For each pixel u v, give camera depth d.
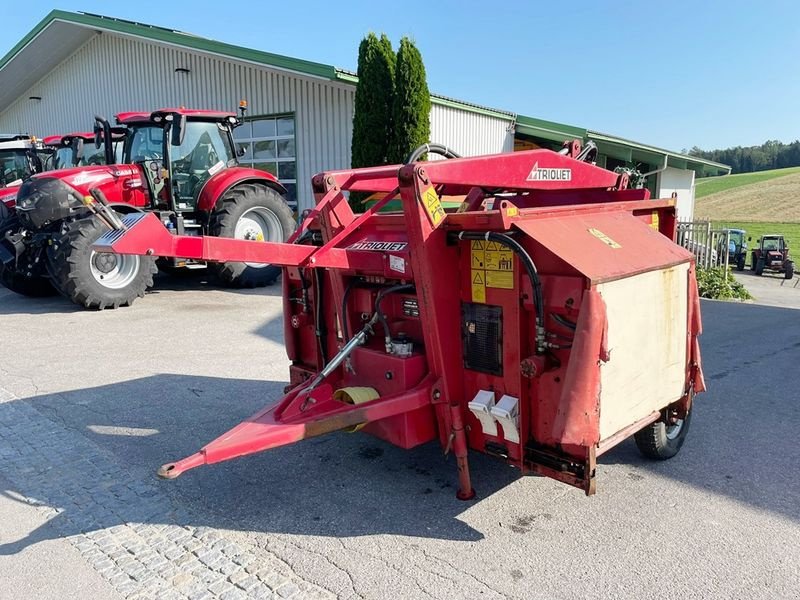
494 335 3.09
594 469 2.87
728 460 4.03
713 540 3.09
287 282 4.11
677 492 3.59
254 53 12.33
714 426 4.63
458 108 14.06
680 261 3.42
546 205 4.43
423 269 3.10
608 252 3.03
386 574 2.82
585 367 2.73
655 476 3.80
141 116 9.55
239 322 7.88
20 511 3.41
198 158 9.79
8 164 12.23
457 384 3.29
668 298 3.35
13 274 9.61
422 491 3.60
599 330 2.74
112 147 9.96
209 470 3.89
